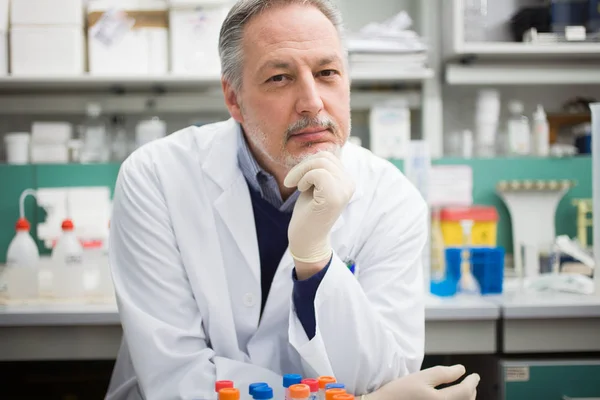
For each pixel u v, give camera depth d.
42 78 2.50
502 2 2.74
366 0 3.09
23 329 1.81
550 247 2.35
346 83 1.26
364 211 1.44
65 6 2.50
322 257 1.18
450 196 2.54
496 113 2.75
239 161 1.43
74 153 2.64
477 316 1.79
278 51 1.19
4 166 2.59
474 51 2.64
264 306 1.39
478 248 2.05
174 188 1.40
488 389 1.87
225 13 2.52
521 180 2.68
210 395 1.17
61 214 2.45
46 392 2.63
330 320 1.18
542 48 2.63
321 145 1.22
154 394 1.22
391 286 1.32
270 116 1.22
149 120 2.83
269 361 1.35
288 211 1.41
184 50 2.52
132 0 2.53
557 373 1.72
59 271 1.95
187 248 1.35
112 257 1.36
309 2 1.24
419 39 2.67
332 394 0.92
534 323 1.81
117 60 2.53
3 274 2.34
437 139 2.86
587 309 1.79
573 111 2.99
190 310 1.31
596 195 1.95
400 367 1.22
